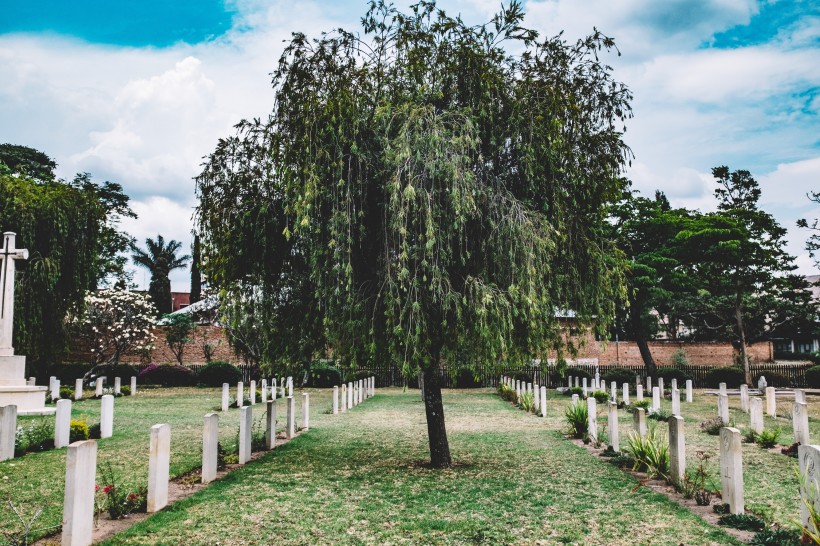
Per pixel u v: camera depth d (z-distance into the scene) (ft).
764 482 33.86
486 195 33.47
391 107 34.32
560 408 82.02
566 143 37.19
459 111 34.42
